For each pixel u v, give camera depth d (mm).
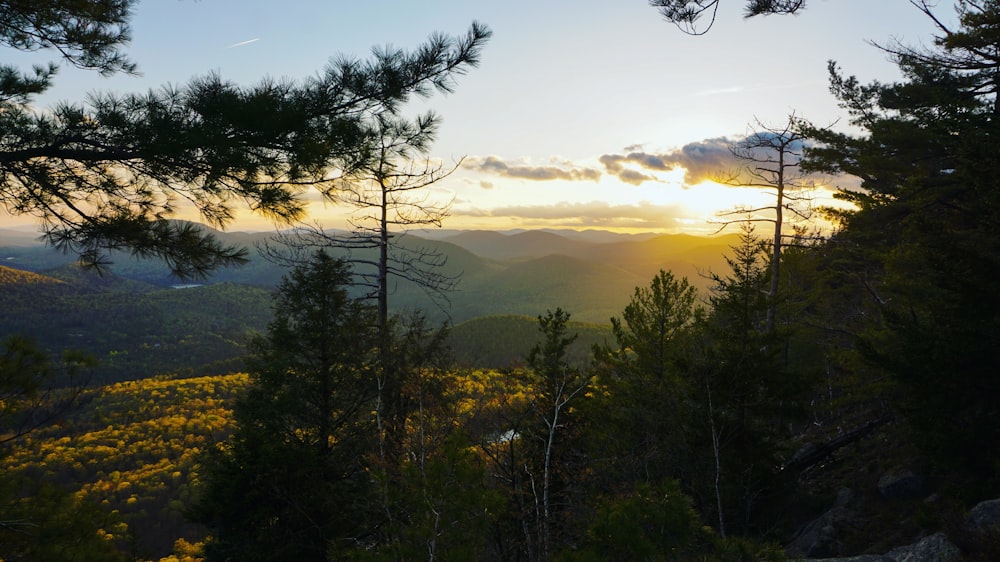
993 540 7043
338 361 16281
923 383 8836
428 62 6055
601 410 13828
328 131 5695
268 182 5914
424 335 14133
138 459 105875
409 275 17172
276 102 5488
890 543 9766
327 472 15414
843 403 16203
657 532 4672
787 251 25609
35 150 5309
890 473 12078
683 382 13047
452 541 5055
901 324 9766
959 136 12125
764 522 12391
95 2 6445
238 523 15469
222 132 5215
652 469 11961
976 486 8789
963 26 14547
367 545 9383
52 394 5922
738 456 11711
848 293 23500
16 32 6227
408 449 9031
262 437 15820
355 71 5938
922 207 14562
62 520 6453
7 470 6000
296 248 16438
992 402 8422
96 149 5512
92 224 5965
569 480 10562
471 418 11000
